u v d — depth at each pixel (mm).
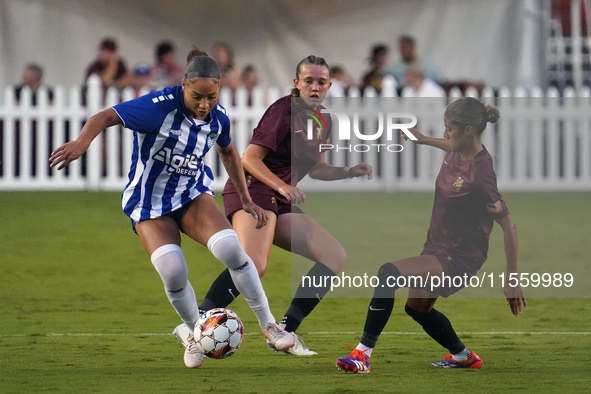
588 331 20453
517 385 14836
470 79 56188
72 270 28328
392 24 56750
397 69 51312
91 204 40844
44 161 45438
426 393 14180
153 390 14344
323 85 19234
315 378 15438
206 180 17141
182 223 16766
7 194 43219
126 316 22109
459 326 21078
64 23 56656
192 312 16500
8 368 16172
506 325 21203
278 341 16844
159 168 16250
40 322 21156
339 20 57000
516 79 55844
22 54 56438
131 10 57000
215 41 57500
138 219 16375
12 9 56094
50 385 14680
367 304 23984
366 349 16031
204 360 17203
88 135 15148
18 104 46156
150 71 49812
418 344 18969
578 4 54812
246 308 23359
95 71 49562
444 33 56219
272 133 18938
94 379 15219
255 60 57594
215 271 28672
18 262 29312
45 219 37094
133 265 29359
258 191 18875
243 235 18359
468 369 16266
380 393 14156
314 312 22922
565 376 15594
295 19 57250
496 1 55719
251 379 15320
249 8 57250
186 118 16000
